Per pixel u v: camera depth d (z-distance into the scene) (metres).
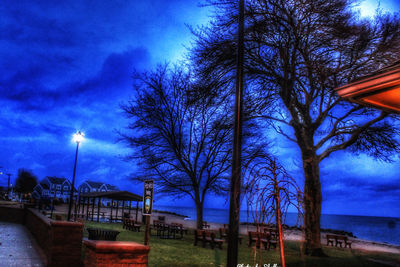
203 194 29.47
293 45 16.03
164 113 29.45
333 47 15.82
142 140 30.00
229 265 6.42
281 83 16.97
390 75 4.51
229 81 17.81
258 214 5.84
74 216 33.38
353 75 15.36
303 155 16.88
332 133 17.44
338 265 11.86
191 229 32.81
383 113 15.64
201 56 18.58
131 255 4.95
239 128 7.25
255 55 17.59
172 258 12.55
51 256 7.93
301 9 15.59
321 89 17.25
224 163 28.64
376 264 12.02
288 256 14.04
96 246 4.80
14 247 11.48
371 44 15.55
